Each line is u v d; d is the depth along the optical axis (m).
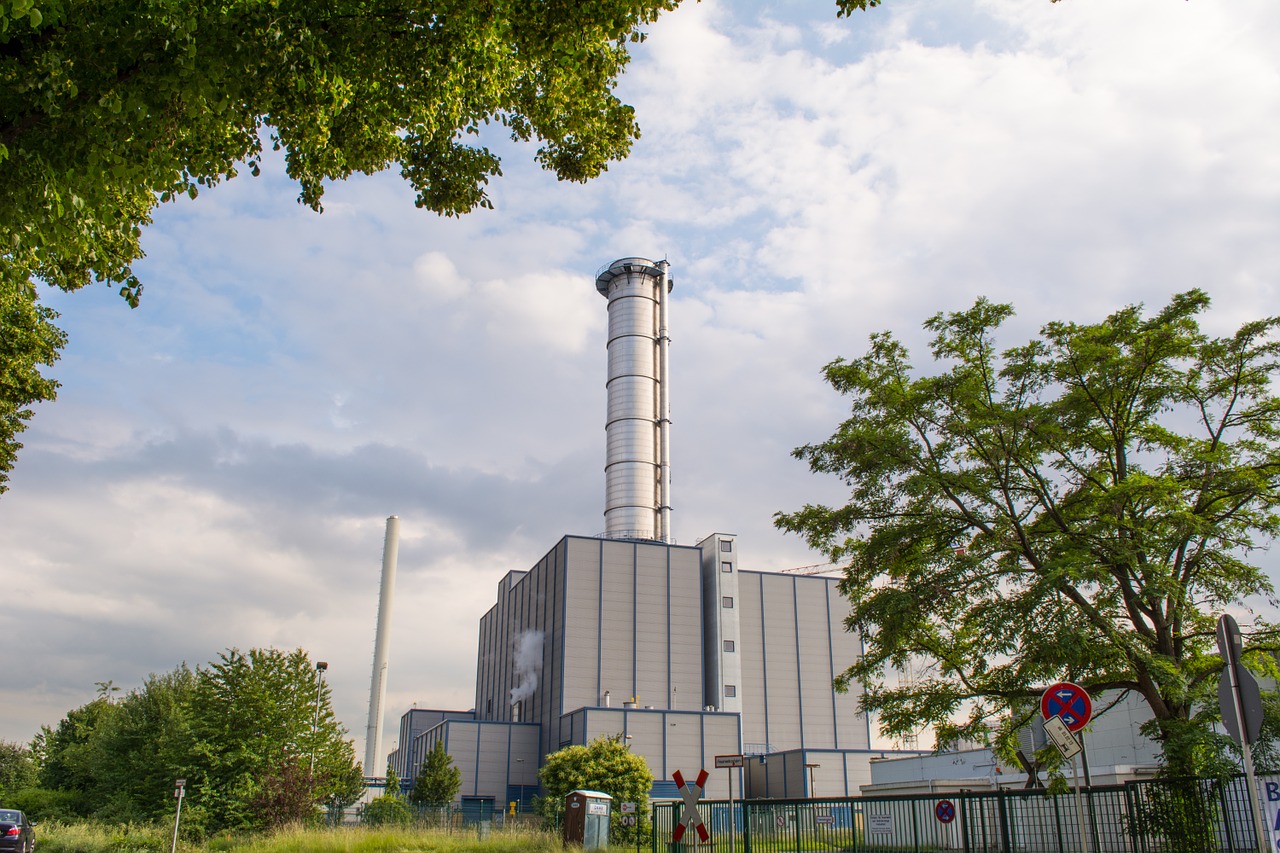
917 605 19.08
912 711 20.28
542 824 50.19
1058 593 17.55
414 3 10.03
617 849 33.91
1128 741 34.97
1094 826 17.06
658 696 92.75
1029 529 20.05
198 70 8.65
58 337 22.06
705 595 100.50
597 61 12.20
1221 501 19.06
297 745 45.16
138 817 44.84
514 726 92.50
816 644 102.06
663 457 114.38
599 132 13.40
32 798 57.00
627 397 114.44
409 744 140.25
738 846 23.19
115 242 12.96
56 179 8.67
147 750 49.25
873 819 21.25
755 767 81.69
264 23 9.07
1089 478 20.11
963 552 19.56
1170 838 15.57
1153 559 17.77
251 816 42.12
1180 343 19.30
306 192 12.73
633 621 94.44
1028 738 20.31
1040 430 20.00
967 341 21.56
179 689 53.22
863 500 21.50
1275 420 19.44
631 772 56.75
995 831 18.92
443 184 13.27
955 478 20.38
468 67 11.55
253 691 44.81
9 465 22.17
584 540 95.62
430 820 54.03
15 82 8.15
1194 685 17.52
